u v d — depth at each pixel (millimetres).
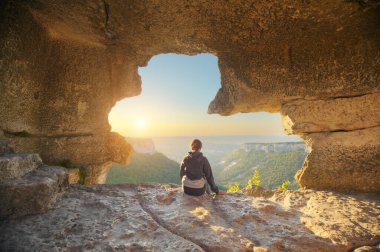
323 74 4426
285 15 3945
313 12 3803
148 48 5672
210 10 4016
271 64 4816
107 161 6297
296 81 4652
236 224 3061
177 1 3871
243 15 4055
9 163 2934
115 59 6145
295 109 4730
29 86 4711
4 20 3943
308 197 4078
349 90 4273
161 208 3434
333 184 4379
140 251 2377
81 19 4562
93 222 2891
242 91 5180
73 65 5500
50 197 3084
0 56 3920
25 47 4418
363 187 4168
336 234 2820
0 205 2725
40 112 5121
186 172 3885
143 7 4090
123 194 3912
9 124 4305
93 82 5816
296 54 4594
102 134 6160
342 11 3738
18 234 2510
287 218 3312
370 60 4074
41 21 4684
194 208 3432
